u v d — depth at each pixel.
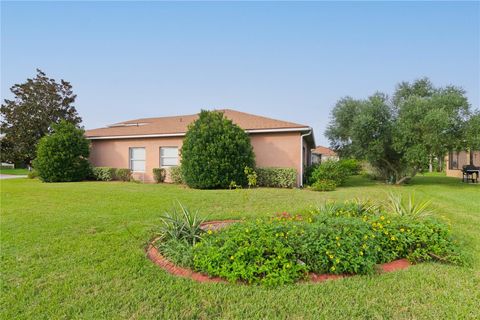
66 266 3.61
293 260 3.29
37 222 5.86
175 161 15.20
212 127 12.08
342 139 17.36
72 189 11.41
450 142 13.44
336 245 3.40
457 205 8.52
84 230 5.26
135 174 16.09
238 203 8.14
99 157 17.27
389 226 4.00
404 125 13.52
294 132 13.34
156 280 3.24
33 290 2.99
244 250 3.27
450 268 3.59
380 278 3.28
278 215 5.79
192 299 2.84
